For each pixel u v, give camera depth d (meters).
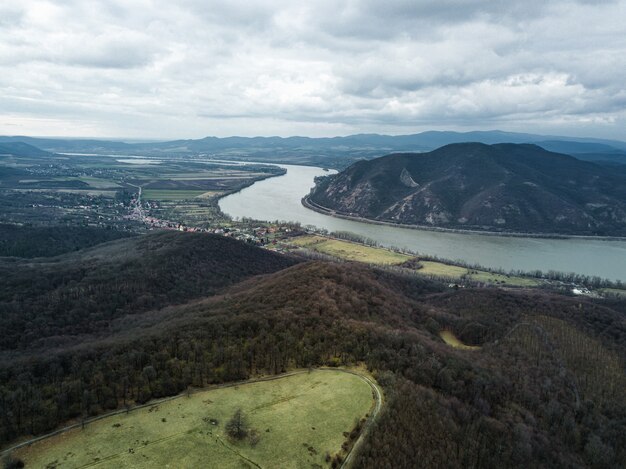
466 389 115.00
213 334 119.19
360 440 83.38
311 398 95.56
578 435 118.06
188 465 73.75
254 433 82.12
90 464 73.25
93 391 91.69
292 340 118.38
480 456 90.62
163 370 101.50
